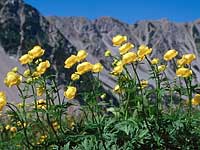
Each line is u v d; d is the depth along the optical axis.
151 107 1.02
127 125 0.94
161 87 0.98
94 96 0.98
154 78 0.99
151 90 0.99
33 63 1.03
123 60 1.00
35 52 1.03
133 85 1.09
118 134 0.94
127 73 1.10
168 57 1.06
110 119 0.98
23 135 1.00
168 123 0.96
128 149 0.91
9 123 1.58
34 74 0.96
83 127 1.00
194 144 0.96
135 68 1.01
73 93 0.92
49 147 0.96
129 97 1.08
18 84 0.94
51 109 0.92
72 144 0.97
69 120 1.11
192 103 1.05
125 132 0.93
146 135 0.94
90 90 1.00
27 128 0.99
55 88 0.93
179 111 1.03
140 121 0.97
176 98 1.07
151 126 0.95
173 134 0.96
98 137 0.91
